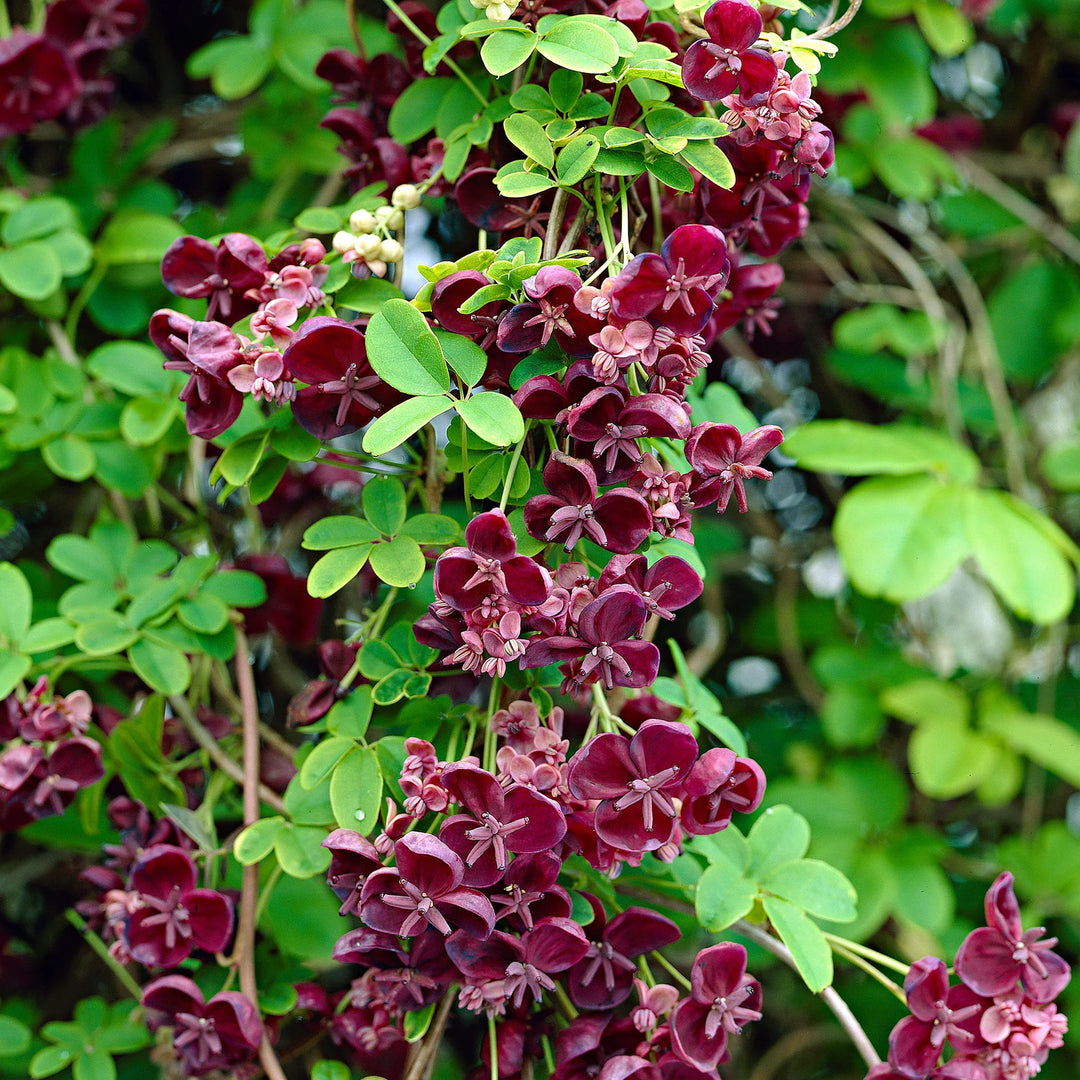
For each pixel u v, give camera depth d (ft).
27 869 3.18
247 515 3.02
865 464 3.09
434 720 2.58
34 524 3.22
